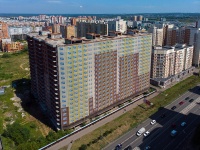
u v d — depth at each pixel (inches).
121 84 7042.3
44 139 5580.7
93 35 6279.5
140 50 7352.4
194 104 7519.7
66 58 5442.9
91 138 5674.2
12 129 5787.4
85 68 5841.5
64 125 5949.8
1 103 7800.2
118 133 5885.8
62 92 5674.2
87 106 6230.3
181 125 6230.3
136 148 5295.3
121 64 6801.2
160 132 5949.8
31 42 7214.6
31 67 7731.3
